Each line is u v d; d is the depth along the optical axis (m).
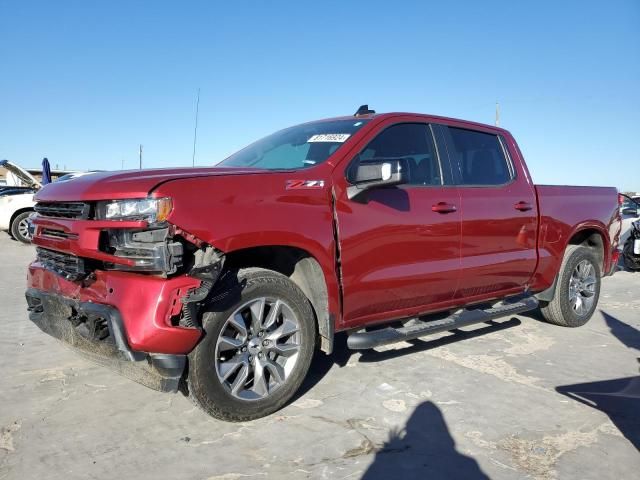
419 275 4.11
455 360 4.61
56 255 3.50
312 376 4.17
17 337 5.05
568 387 4.04
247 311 3.36
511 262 4.87
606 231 5.98
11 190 13.98
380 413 3.52
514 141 5.29
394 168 3.58
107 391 3.79
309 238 3.46
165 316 2.89
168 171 3.35
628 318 6.39
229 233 3.09
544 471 2.84
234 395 3.25
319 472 2.79
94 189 3.12
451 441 3.15
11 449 2.97
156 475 2.74
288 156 4.14
